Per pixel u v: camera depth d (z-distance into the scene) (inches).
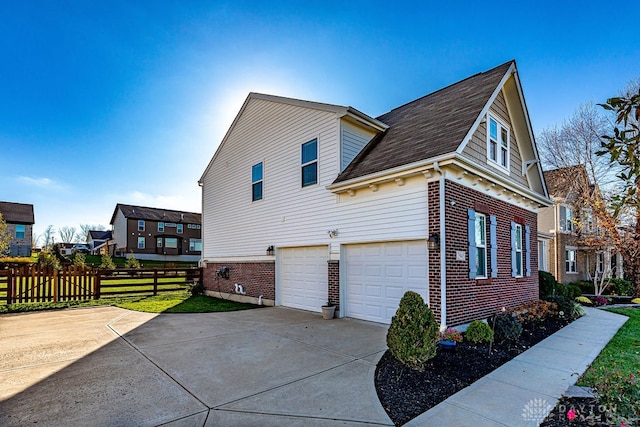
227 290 568.1
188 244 1875.0
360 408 161.3
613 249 731.4
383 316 344.8
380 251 350.0
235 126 569.3
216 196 612.7
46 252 1038.4
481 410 159.6
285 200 462.9
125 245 1704.0
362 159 387.5
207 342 278.4
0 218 1075.9
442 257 287.9
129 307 473.1
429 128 359.9
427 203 304.0
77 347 263.9
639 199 98.3
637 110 90.8
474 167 313.1
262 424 146.1
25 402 166.4
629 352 257.6
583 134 763.4
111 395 174.9
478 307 327.3
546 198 472.4
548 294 515.8
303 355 243.1
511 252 403.5
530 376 204.4
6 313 425.4
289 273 463.8
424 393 177.3
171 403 165.6
